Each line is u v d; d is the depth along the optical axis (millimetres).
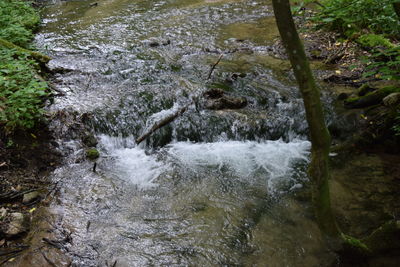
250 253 3824
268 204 4535
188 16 10664
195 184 4887
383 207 4359
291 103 6289
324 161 2943
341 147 5480
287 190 4781
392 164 5078
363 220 4184
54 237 3873
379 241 3566
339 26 8484
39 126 5402
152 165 5270
